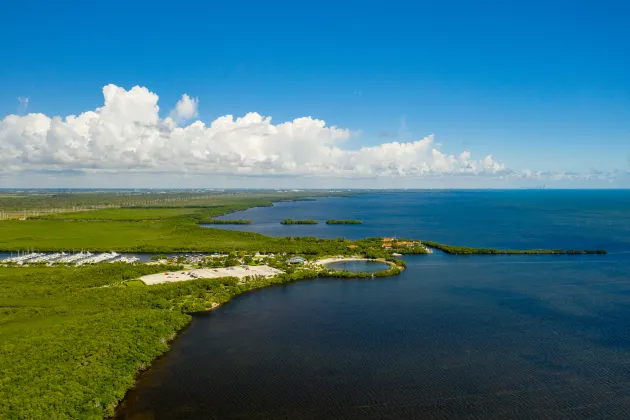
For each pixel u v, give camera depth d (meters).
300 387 131.50
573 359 149.50
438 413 119.38
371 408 121.38
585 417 117.94
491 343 162.25
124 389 126.12
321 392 128.88
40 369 125.94
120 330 156.25
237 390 129.50
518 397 126.75
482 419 117.00
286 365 144.88
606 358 150.25
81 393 116.31
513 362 147.50
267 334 170.88
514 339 165.88
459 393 128.62
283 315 193.25
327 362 147.12
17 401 108.88
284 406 122.06
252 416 117.56
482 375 138.88
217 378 136.25
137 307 192.38
